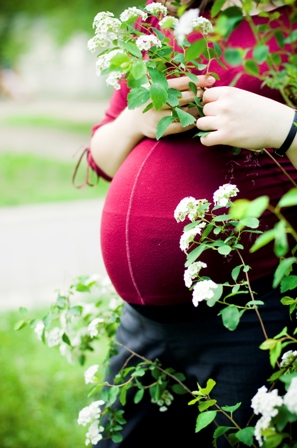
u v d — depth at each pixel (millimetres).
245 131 1204
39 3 12797
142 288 1388
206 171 1313
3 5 14227
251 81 1306
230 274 1305
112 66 1144
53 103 24000
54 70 28594
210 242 1290
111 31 1218
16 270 4879
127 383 1425
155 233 1337
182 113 1215
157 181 1347
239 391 1330
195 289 1116
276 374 1066
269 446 970
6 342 3389
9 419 2615
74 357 1773
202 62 1316
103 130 1648
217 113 1222
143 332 1471
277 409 976
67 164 10578
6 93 25109
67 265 4926
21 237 5844
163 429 1558
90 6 11133
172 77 1381
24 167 10328
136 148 1459
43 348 3336
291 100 1351
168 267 1332
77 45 23719
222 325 1324
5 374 2973
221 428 1185
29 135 14680
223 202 1180
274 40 1301
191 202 1198
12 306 4062
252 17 1328
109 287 1791
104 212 1481
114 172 1620
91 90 28266
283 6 1332
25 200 7738
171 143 1364
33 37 15867
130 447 1550
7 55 16594
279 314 1312
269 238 856
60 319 1668
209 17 1399
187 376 1460
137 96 1188
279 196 1326
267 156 1316
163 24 1137
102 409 1567
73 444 2424
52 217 6617
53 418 2621
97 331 1521
